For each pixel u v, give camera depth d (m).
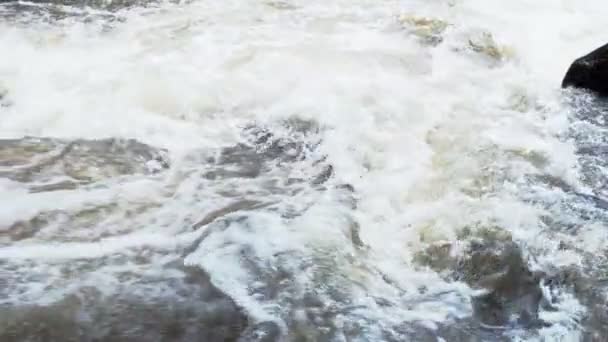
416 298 4.15
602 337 3.94
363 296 4.12
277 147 5.63
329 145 5.62
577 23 7.91
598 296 4.18
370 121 5.88
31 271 4.14
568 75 6.57
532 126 5.92
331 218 4.75
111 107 5.90
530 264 4.39
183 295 4.05
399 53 6.94
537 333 3.97
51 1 7.70
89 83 6.18
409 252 4.50
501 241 4.55
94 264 4.23
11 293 3.95
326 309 4.00
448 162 5.39
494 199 4.96
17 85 6.12
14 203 4.70
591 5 8.30
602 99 6.37
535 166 5.36
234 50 6.80
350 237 4.58
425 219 4.77
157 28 7.20
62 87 6.12
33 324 3.76
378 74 6.54
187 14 7.55
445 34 7.38
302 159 5.50
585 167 5.39
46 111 5.80
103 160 5.28
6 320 3.77
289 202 4.93
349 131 5.75
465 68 6.79
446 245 4.53
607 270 4.36
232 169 5.31
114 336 3.76
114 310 3.91
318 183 5.20
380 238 4.61
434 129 5.80
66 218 4.61
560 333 3.96
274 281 4.18
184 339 3.78
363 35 7.24
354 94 6.20
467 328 3.98
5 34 6.91
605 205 4.95
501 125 5.91
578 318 4.06
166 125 5.77
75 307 3.90
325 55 6.79
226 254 4.37
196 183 5.10
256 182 5.16
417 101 6.18
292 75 6.43
